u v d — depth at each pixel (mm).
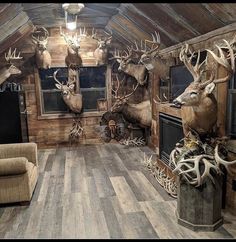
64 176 4191
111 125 6156
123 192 3549
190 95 2504
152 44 4559
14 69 5062
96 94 6152
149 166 4414
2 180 3119
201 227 2611
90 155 5336
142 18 3941
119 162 4824
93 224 2787
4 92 4703
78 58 5664
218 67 2875
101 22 5309
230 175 2885
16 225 2801
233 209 2875
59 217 2947
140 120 5625
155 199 3330
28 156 3824
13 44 5102
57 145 6074
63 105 6055
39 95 5855
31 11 4125
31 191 3334
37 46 5355
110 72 6066
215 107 2602
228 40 2801
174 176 3572
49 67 5656
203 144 2703
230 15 2605
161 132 4160
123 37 5445
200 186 2547
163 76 4500
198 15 2967
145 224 2766
